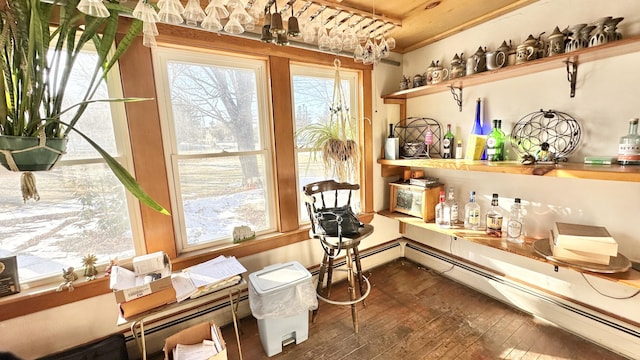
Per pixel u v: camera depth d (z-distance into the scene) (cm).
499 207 196
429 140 229
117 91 146
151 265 140
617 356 150
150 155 152
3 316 127
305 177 218
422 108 241
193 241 177
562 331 171
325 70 218
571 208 161
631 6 129
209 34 159
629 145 129
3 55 89
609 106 139
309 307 166
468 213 202
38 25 89
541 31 161
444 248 242
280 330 161
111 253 154
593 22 137
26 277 137
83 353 133
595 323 158
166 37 148
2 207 130
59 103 101
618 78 135
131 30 116
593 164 141
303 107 210
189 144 169
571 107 153
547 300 178
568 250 137
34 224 136
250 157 191
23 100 90
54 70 101
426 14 175
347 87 232
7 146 89
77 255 146
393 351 162
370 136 240
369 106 236
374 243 259
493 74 169
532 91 168
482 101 194
